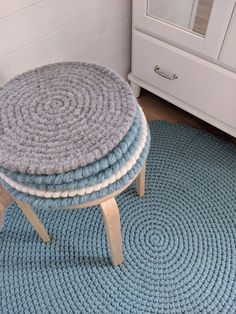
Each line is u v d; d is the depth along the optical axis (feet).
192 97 3.34
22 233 2.97
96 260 2.80
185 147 3.53
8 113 2.00
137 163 1.98
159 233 2.94
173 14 2.86
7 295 2.63
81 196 1.85
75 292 2.64
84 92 2.09
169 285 2.65
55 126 1.92
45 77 2.21
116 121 1.90
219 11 2.45
